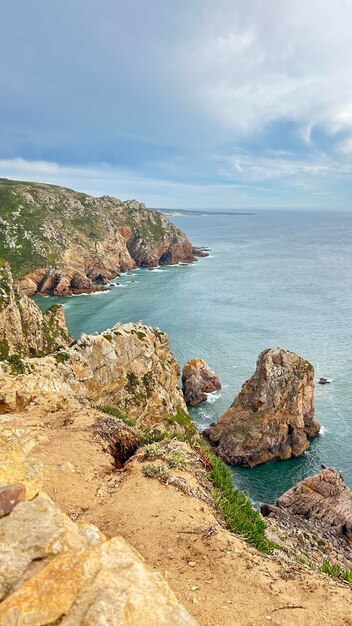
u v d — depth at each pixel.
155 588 5.15
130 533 9.23
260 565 8.50
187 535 9.16
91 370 35.84
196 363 63.03
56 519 5.91
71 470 11.80
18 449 9.89
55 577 5.06
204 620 6.83
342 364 70.50
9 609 4.65
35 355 53.59
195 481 11.79
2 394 18.92
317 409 57.06
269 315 100.31
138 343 41.00
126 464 12.70
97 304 114.94
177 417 40.78
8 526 5.65
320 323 93.44
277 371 50.88
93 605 4.72
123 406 36.91
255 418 50.03
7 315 52.38
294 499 30.69
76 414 16.59
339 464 47.28
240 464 48.56
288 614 7.11
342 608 7.36
